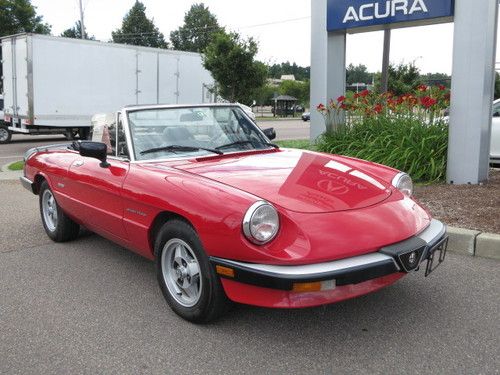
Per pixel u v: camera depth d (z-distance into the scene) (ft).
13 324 11.66
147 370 9.62
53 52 49.80
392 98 27.94
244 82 75.56
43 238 18.72
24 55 49.34
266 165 12.75
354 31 28.50
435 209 18.89
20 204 24.84
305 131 92.63
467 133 22.56
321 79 29.30
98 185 13.78
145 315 12.00
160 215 11.74
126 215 12.89
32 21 116.67
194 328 11.24
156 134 13.94
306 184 11.43
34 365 9.89
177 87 59.06
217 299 10.65
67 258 16.34
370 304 12.23
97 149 13.55
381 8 25.89
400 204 11.62
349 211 10.62
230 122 15.28
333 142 27.20
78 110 51.98
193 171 12.14
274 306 9.73
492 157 30.07
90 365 9.84
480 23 21.61
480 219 17.40
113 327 11.41
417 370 9.39
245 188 10.96
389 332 10.86
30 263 15.90
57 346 10.61
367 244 10.00
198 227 10.37
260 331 11.01
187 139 14.16
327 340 10.57
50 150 18.63
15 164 38.83
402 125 25.32
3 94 53.93
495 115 30.40
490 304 12.16
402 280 13.65
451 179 23.22
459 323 11.21
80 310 12.36
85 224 15.97
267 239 9.75
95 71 52.47
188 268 11.29
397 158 24.21
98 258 16.31
